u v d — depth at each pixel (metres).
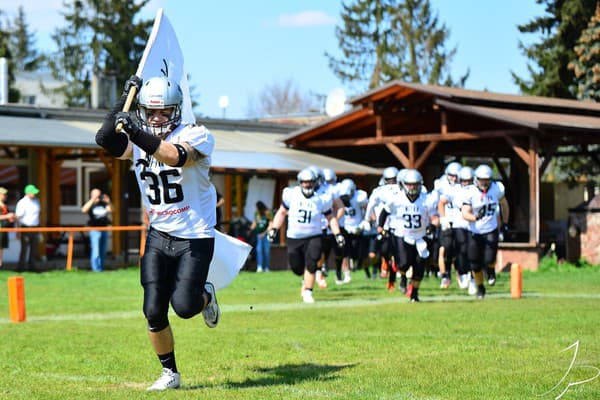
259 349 13.40
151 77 10.42
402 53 95.44
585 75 54.91
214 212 10.27
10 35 103.62
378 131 40.69
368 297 22.75
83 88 89.88
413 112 40.19
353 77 98.88
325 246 25.22
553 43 62.03
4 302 21.97
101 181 43.81
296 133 43.59
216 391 9.98
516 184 46.69
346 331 15.44
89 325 16.80
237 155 39.34
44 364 12.21
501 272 34.16
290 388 10.16
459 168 25.38
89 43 89.19
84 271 32.81
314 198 21.28
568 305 19.84
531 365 11.65
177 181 9.91
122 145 9.98
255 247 35.50
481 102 39.25
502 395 9.73
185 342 14.17
